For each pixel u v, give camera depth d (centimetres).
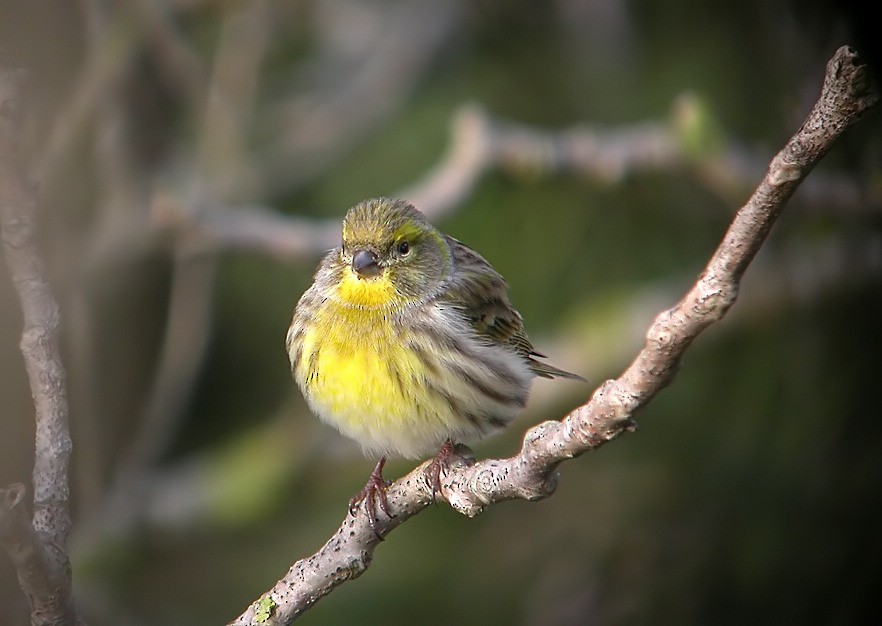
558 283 1305
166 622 1202
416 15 1416
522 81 1377
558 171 1228
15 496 548
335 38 1503
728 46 1288
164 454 1334
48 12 1050
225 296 1342
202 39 1415
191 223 1179
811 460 1127
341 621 1161
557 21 1360
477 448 1322
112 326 1274
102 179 1226
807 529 1096
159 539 1276
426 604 1173
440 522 1221
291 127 1448
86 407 1126
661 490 1175
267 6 1298
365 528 678
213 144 1291
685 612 1102
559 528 1191
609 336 1272
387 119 1388
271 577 1255
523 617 1152
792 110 1128
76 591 1191
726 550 1110
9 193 561
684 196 1298
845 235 1234
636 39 1318
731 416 1185
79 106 1080
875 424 1132
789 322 1218
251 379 1352
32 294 574
